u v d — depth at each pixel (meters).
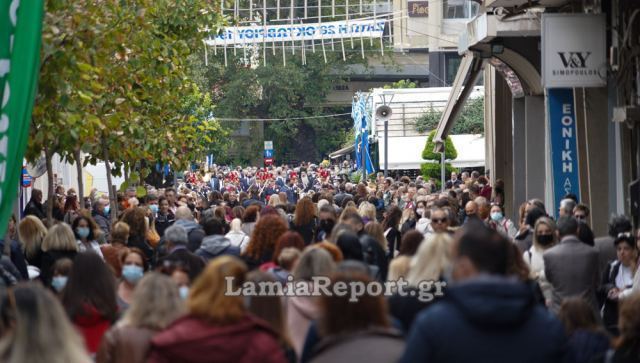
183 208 25.00
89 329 13.85
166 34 37.03
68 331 9.26
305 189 86.81
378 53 141.62
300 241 17.73
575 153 34.38
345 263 11.06
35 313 9.18
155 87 34.44
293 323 13.99
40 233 23.92
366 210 28.64
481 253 9.29
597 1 32.84
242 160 144.75
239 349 10.17
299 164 149.62
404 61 146.50
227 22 40.88
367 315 9.99
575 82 31.81
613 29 31.97
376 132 83.25
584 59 31.80
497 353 8.45
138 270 16.12
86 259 13.97
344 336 9.84
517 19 37.34
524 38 39.44
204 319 10.27
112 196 35.53
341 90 150.12
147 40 31.05
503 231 29.44
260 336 10.27
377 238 22.69
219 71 133.00
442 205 27.78
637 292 12.14
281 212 28.98
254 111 143.00
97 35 23.98
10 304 9.65
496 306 8.40
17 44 17.30
